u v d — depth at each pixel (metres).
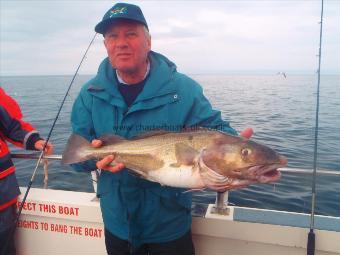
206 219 1.11
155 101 0.92
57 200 1.25
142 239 0.95
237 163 0.80
